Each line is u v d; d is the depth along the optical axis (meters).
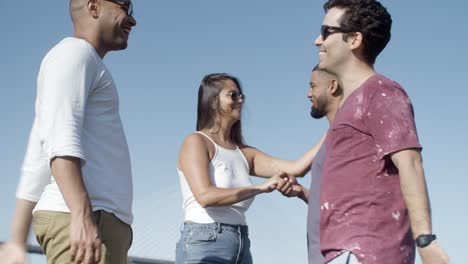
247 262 4.50
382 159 3.03
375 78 3.14
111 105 3.46
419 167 2.94
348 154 3.11
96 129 3.36
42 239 3.31
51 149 3.11
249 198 4.47
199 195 4.32
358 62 3.28
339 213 3.09
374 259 2.97
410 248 3.04
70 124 3.15
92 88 3.35
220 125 4.68
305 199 4.37
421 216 2.85
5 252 3.34
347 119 3.12
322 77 4.68
